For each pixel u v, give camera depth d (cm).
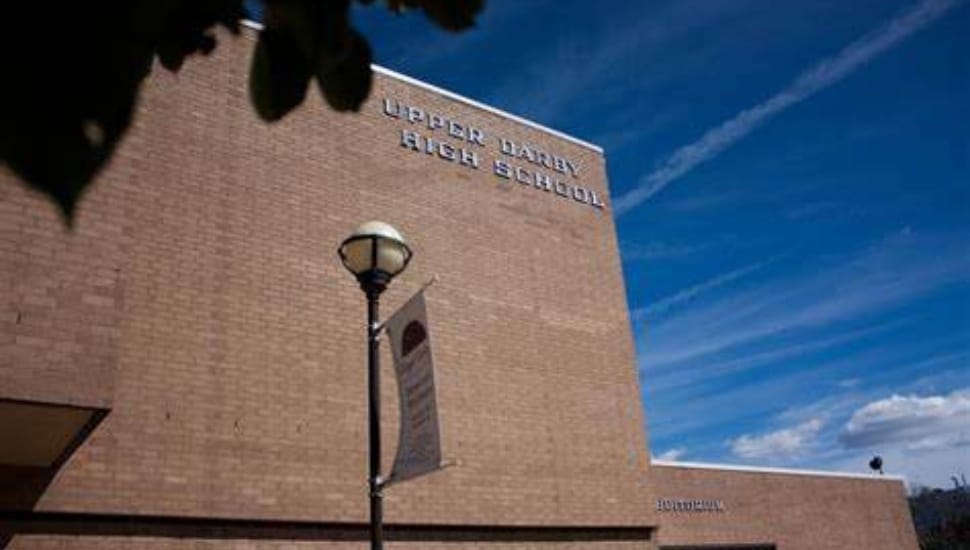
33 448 885
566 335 1501
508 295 1449
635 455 1505
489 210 1490
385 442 1202
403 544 1180
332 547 1116
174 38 155
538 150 1627
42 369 760
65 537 939
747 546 2172
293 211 1237
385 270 802
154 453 1008
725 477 2205
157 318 1067
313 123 1311
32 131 122
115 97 131
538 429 1387
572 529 1376
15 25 124
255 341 1134
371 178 1349
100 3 131
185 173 1155
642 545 1457
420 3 146
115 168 864
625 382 1554
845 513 2489
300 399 1145
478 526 1259
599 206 1684
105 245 827
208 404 1067
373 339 786
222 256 1147
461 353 1345
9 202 783
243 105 1244
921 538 5647
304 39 140
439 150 1463
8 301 762
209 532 1028
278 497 1081
